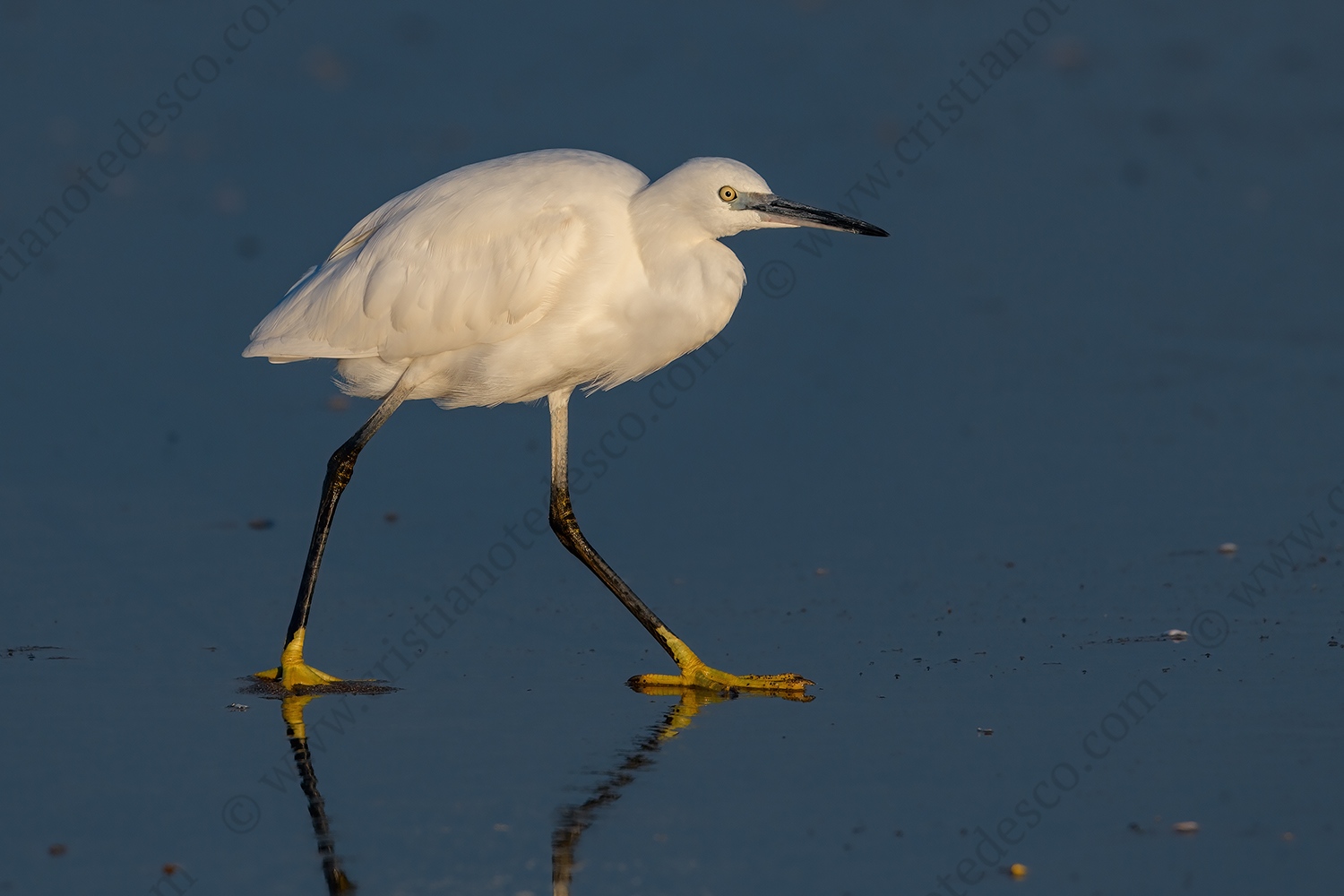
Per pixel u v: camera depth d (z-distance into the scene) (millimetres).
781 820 8758
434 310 11633
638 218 11609
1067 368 18406
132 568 13250
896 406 17547
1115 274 21422
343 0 34812
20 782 9250
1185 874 8039
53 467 15781
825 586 12805
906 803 8938
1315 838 8383
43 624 11992
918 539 13797
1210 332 19375
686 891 7992
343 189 24625
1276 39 32500
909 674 10938
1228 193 24594
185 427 17062
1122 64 31094
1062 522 14023
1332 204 23891
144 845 8500
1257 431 16234
